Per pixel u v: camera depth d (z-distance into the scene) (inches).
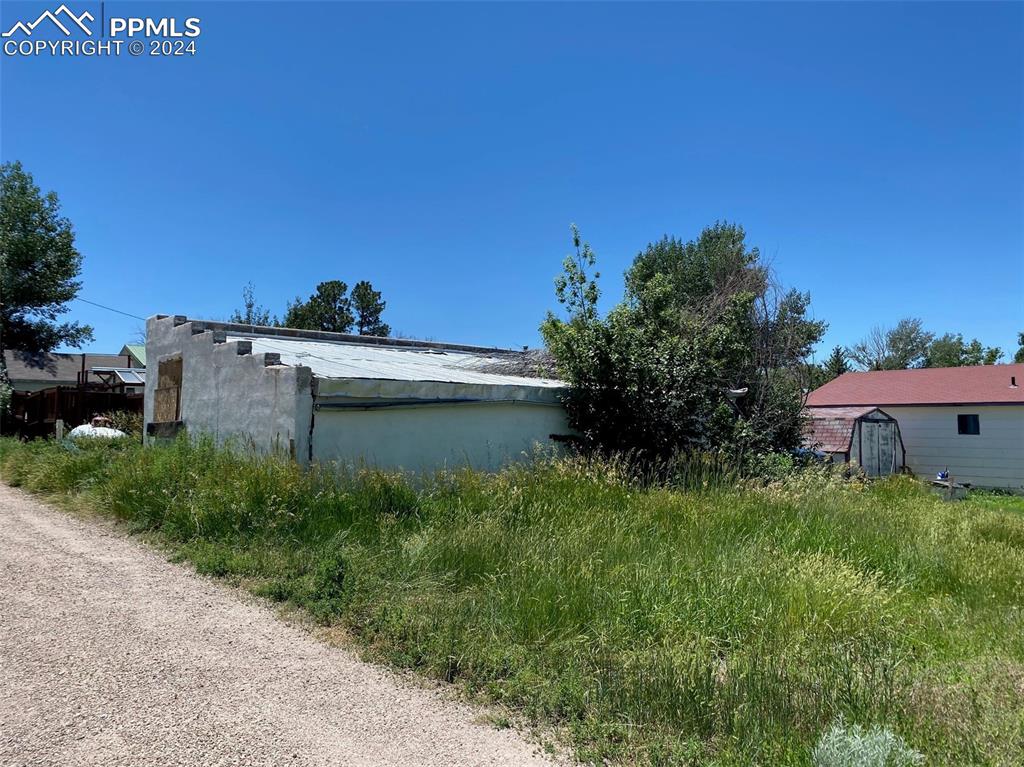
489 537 277.6
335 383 389.4
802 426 682.8
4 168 1357.0
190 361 503.2
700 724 153.8
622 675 174.4
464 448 452.8
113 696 161.6
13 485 502.0
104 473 420.2
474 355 662.5
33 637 195.5
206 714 155.2
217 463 364.8
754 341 660.1
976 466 901.8
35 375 1502.2
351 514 317.1
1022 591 275.0
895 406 956.6
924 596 272.5
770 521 343.6
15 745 137.0
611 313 512.4
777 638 204.2
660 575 242.7
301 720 155.3
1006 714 160.4
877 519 366.3
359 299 1466.5
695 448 509.0
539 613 210.1
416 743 148.0
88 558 284.7
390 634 205.0
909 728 150.3
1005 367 981.2
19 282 1364.4
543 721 160.1
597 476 399.9
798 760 138.4
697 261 948.6
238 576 260.8
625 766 141.4
